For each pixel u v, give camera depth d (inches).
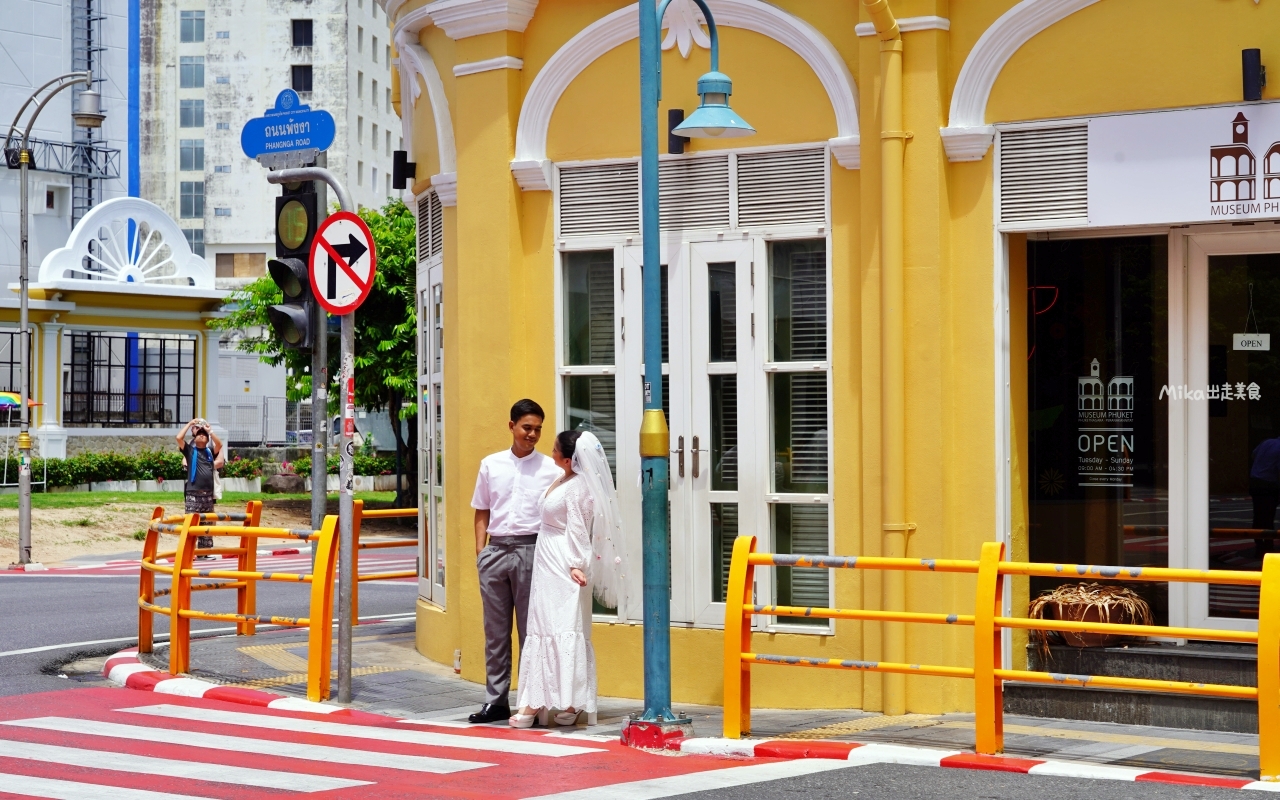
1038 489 397.1
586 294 426.3
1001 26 373.1
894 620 326.0
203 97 3093.0
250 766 320.8
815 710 396.2
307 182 466.3
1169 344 381.4
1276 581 284.7
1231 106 352.2
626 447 417.4
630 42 416.8
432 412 494.3
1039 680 308.7
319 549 410.3
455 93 440.8
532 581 378.3
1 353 1616.6
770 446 404.5
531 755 335.9
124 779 305.1
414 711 399.9
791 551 402.0
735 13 403.2
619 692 419.8
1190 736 347.3
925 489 378.3
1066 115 370.0
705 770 315.3
